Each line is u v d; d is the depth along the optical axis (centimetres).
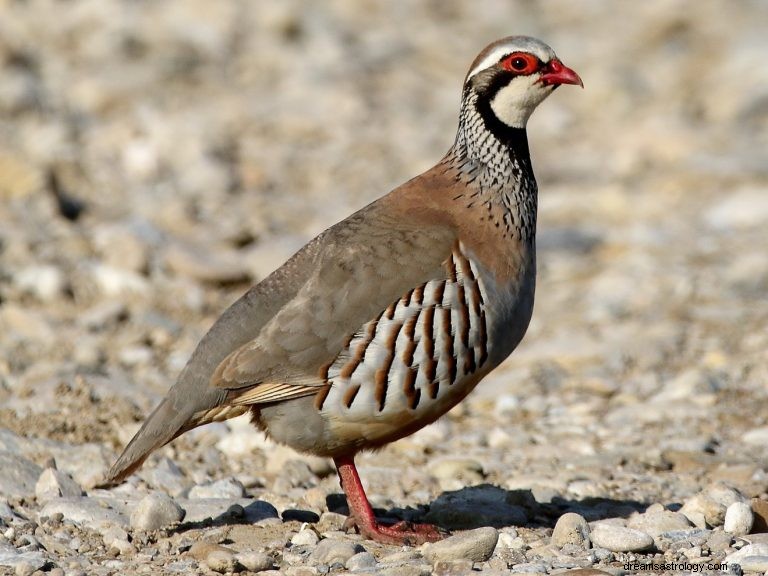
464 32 3316
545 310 1691
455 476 1098
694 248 1912
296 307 883
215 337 904
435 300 881
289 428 890
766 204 2061
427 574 806
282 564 845
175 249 1723
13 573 817
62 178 2038
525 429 1270
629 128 2664
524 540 899
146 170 2166
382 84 2877
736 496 977
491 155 952
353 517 918
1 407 1209
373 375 872
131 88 2606
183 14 3034
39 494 984
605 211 2141
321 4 3362
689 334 1549
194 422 898
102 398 1246
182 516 933
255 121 2538
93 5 2992
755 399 1334
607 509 997
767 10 3400
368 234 909
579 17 3497
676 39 3247
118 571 828
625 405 1328
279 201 2120
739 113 2697
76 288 1625
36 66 2662
